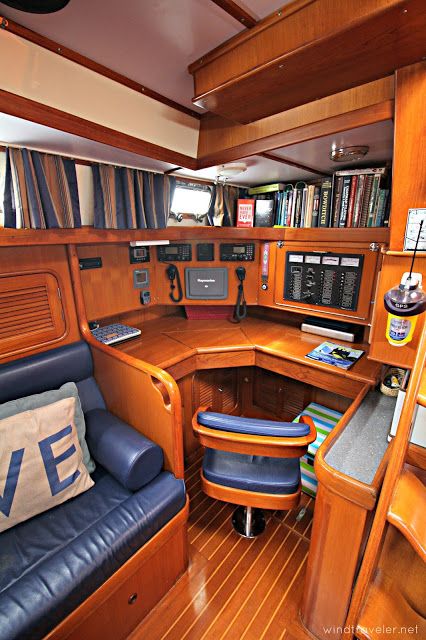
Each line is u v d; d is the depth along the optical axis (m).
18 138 1.17
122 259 2.04
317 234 1.95
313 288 2.06
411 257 1.05
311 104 1.13
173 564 1.39
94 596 1.04
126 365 1.48
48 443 1.29
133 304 2.16
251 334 2.20
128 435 1.43
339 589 1.12
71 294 1.71
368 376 1.62
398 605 1.06
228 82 0.92
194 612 1.33
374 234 1.75
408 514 0.87
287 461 1.53
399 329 1.07
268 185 2.24
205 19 0.79
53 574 0.99
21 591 0.95
